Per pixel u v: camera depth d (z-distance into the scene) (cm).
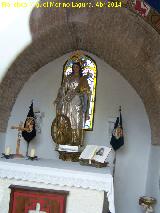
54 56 482
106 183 310
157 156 411
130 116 468
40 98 484
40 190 316
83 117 434
